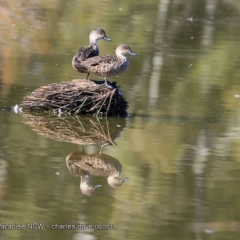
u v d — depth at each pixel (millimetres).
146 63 19672
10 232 8922
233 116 14961
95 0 30266
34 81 16641
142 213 9617
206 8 30266
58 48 21047
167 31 25062
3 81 16484
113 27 25062
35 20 25516
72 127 13539
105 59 14297
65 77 17281
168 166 11562
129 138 13016
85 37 23203
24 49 20453
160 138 13047
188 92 16922
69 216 9391
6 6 27250
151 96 16250
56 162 11453
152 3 30484
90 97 14352
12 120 13703
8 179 10578
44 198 9945
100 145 12508
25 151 11898
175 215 9562
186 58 20672
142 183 10758
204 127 13977
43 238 8781
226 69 19719
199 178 11047
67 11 27516
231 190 10547
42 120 13867
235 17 29062
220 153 12320
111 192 10305
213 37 24547
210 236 8992
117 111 14531
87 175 10938
